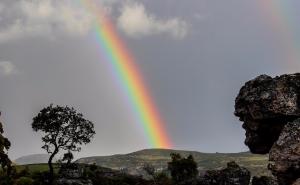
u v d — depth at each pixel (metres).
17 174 113.12
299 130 44.03
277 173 43.97
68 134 120.12
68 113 121.06
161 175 139.12
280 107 47.34
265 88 49.53
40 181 115.25
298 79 48.53
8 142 70.69
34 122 118.38
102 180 126.88
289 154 43.19
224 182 99.69
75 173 125.25
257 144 52.19
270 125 49.53
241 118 54.94
